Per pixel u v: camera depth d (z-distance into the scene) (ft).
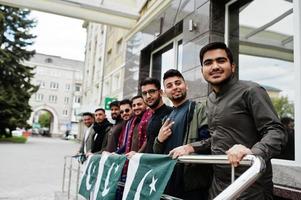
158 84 11.33
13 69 89.66
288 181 10.88
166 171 7.43
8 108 86.07
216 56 7.25
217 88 7.41
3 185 24.11
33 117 227.61
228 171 6.93
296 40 12.48
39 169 34.12
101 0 28.53
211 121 7.54
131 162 9.24
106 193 9.99
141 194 8.10
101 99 58.29
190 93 19.36
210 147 7.99
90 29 89.35
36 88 95.25
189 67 19.85
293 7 12.84
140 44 29.40
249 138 6.73
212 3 18.21
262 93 6.63
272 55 14.52
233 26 17.75
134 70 30.71
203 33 18.52
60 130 230.07
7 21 94.02
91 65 80.43
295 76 12.30
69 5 28.37
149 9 27.76
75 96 239.09
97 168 11.93
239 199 6.34
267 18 15.21
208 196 7.89
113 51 51.70
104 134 18.75
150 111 12.70
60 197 17.37
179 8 22.06
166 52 26.61
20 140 94.12
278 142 5.84
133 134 13.14
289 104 13.10
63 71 237.25
